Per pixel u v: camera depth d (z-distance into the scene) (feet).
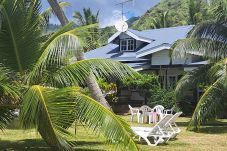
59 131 34.24
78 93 36.19
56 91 34.71
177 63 99.66
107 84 93.15
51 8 53.36
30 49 40.68
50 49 38.19
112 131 34.50
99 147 45.34
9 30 39.81
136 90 103.35
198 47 71.56
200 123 65.72
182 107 90.84
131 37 115.34
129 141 34.17
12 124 41.57
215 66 66.59
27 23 40.50
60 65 39.88
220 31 70.54
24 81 39.93
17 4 39.83
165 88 100.63
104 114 35.01
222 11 69.92
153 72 106.73
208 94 64.39
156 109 75.20
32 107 34.30
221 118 82.89
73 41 37.14
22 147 46.62
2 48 40.37
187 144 49.39
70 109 34.96
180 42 71.72
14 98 38.58
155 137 48.57
